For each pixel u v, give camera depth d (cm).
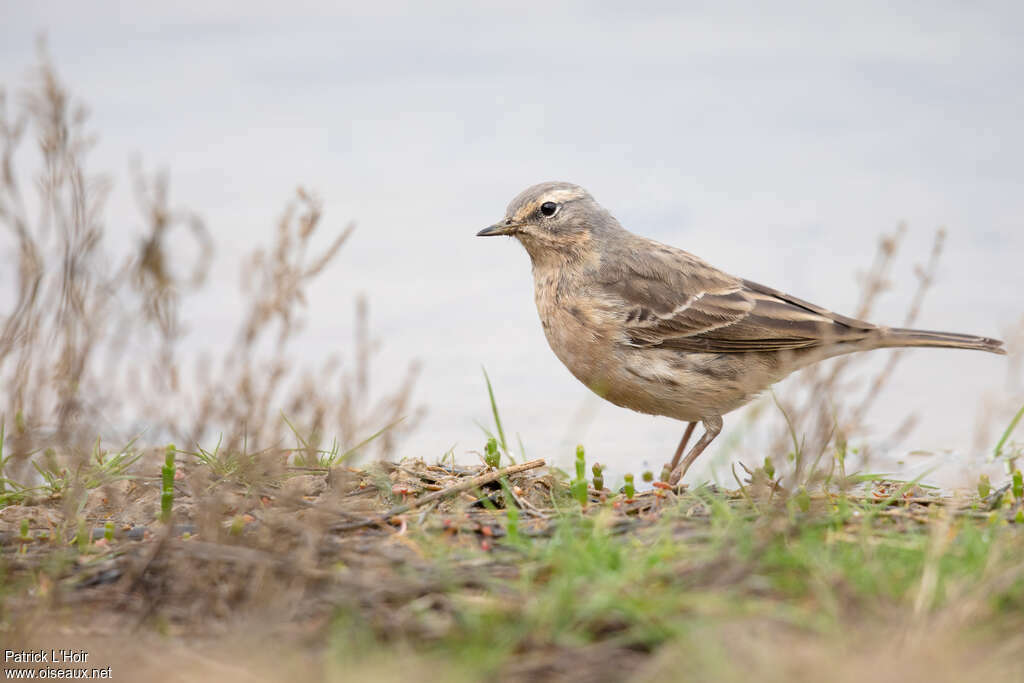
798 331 1324
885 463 1370
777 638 727
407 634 761
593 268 1376
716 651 701
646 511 1047
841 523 930
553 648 742
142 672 743
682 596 770
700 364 1327
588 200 1405
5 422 1413
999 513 968
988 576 773
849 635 727
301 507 1044
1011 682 674
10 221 1606
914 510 1037
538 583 834
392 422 1398
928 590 747
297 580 825
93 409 1479
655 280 1353
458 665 720
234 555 855
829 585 782
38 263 1541
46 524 1080
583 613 757
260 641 765
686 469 1316
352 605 786
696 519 977
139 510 1101
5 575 922
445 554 898
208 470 1157
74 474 1187
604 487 1161
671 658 709
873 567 809
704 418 1361
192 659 752
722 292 1349
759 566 815
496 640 746
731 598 771
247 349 1495
